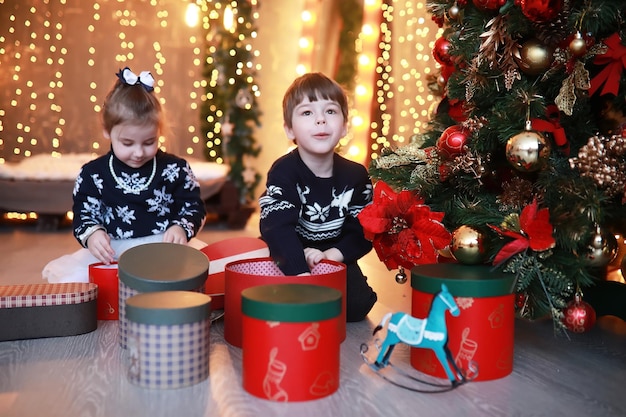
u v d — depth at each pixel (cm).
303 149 164
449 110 169
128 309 117
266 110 499
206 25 484
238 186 464
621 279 201
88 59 475
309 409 105
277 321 107
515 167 129
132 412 103
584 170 122
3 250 303
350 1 448
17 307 145
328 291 116
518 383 119
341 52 451
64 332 149
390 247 153
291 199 159
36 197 393
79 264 186
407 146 177
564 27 128
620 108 146
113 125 175
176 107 489
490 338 119
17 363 129
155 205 189
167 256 148
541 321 167
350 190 169
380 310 180
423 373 123
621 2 123
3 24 457
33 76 464
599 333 155
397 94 432
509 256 124
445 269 129
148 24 482
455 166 143
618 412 105
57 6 465
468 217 137
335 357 112
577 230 121
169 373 113
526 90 134
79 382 117
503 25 133
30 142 467
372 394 112
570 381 120
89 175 184
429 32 414
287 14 495
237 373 123
